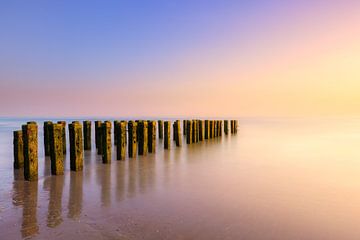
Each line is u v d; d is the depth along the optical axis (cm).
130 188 683
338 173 895
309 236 434
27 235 421
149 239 411
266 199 611
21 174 837
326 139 2103
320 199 617
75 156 855
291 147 1588
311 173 891
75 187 689
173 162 1040
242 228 456
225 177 817
